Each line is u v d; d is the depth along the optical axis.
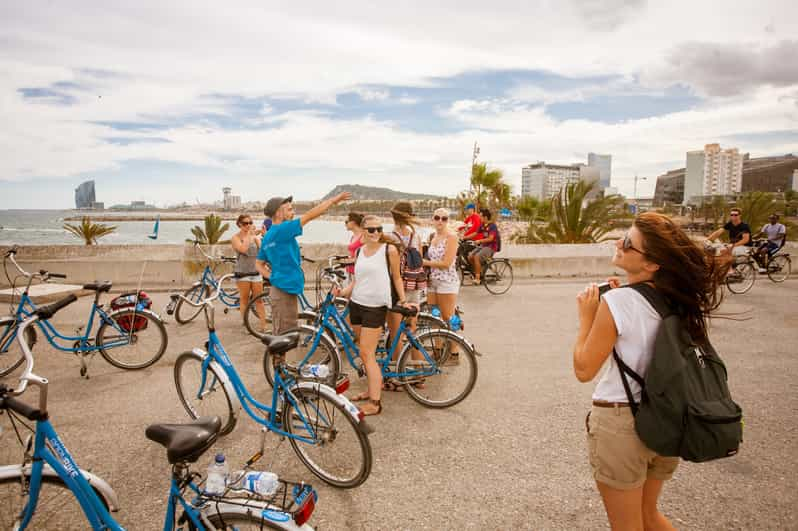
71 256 10.62
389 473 3.40
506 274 10.45
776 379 5.21
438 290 5.54
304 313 5.30
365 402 4.52
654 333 1.83
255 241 6.83
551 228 17.09
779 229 12.12
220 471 2.14
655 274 1.92
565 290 10.50
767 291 10.59
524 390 4.91
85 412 4.31
